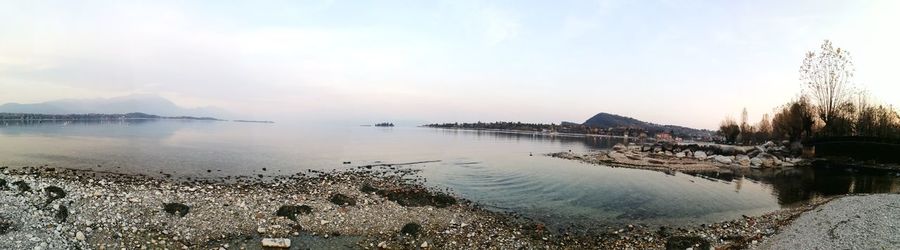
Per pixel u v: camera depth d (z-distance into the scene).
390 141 121.38
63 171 34.03
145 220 19.14
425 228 21.02
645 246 19.48
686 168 53.62
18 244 14.77
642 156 68.19
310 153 65.38
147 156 49.31
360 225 20.89
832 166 56.66
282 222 20.52
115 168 37.91
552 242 19.89
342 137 140.75
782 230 21.42
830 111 70.00
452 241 19.25
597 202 29.83
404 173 44.09
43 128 135.50
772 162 57.34
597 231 22.22
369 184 33.50
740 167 55.44
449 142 126.50
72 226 17.50
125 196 21.66
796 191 36.34
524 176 43.44
